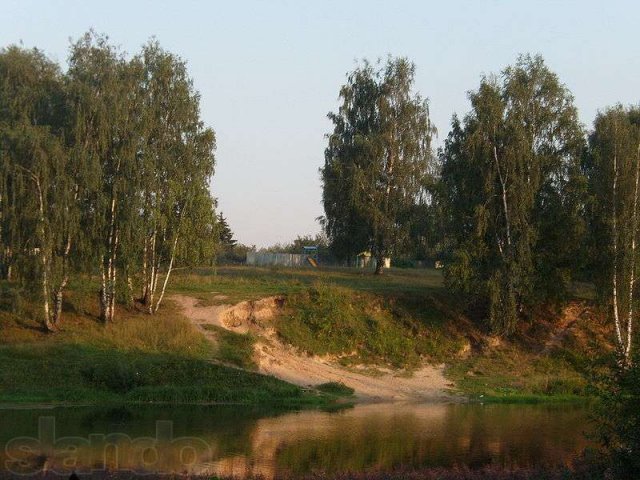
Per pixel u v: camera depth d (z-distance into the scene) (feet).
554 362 173.78
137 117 156.56
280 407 126.41
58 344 139.74
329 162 227.61
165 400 127.03
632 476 56.18
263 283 198.29
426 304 187.52
